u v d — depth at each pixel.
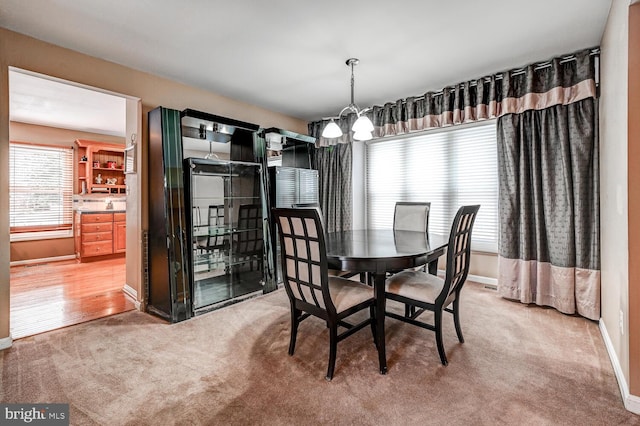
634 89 1.52
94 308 2.93
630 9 1.53
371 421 1.40
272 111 4.29
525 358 1.94
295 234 1.85
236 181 3.32
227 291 3.22
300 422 1.40
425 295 1.94
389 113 3.90
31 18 2.07
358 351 2.05
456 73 3.01
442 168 3.82
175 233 2.68
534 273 2.88
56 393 1.63
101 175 5.59
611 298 2.01
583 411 1.46
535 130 2.83
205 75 3.04
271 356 2.00
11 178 4.75
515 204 2.95
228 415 1.45
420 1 1.93
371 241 2.47
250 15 2.07
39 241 4.91
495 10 2.03
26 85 3.27
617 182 1.82
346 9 2.01
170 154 2.71
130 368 1.87
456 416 1.43
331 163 4.62
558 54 2.63
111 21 2.12
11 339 2.17
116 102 3.83
